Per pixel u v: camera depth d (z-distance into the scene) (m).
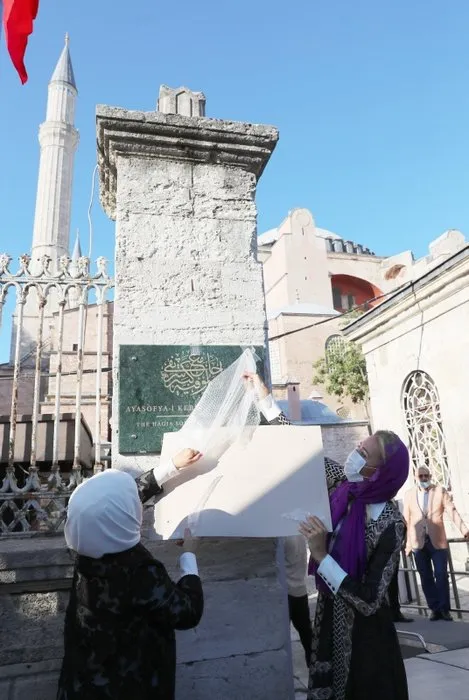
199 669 2.64
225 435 2.64
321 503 2.48
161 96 3.80
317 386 26.80
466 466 9.02
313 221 36.12
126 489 1.79
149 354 3.06
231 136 3.46
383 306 10.85
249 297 3.35
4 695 2.46
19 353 3.23
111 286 3.43
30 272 3.37
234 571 2.81
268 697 2.68
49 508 3.12
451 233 33.50
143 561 1.73
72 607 1.76
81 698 1.60
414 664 3.79
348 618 2.04
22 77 3.36
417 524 5.73
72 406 6.54
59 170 38.44
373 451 2.19
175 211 3.38
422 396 10.54
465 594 7.00
